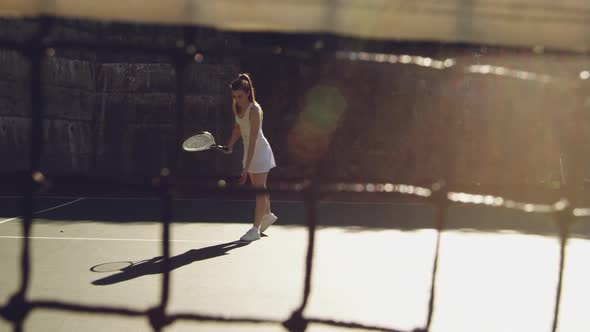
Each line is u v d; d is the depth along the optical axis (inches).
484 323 120.1
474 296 142.3
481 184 437.1
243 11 35.4
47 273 161.6
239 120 208.8
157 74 484.4
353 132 467.5
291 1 32.8
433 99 444.5
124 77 486.0
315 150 474.6
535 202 371.6
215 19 37.0
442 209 57.1
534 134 433.1
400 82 449.4
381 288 148.7
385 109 458.3
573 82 47.4
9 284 147.8
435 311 127.9
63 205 341.7
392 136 462.0
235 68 477.7
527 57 42.9
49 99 439.2
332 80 463.8
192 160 480.1
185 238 225.6
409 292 145.1
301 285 150.1
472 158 444.8
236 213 314.3
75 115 470.6
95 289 144.0
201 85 479.5
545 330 116.0
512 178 440.5
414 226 272.2
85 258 185.0
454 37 39.6
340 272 166.7
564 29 35.9
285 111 476.4
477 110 438.9
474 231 259.9
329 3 33.3
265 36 48.9
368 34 39.3
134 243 214.8
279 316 120.3
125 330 108.9
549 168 432.8
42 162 431.5
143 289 144.7
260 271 165.6
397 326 115.2
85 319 114.8
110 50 50.6
